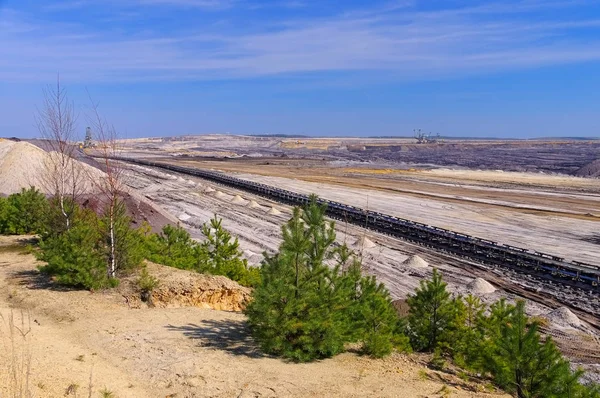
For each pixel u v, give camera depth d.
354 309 12.80
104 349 11.12
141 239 19.78
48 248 16.89
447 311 14.31
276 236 40.06
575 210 58.66
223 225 43.41
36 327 12.03
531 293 27.50
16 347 10.09
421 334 14.33
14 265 18.97
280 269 11.38
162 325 13.09
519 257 33.25
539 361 10.30
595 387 10.72
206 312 14.82
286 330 11.10
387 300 14.23
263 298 11.20
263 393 9.27
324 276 11.86
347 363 11.45
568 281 29.30
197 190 64.94
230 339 12.34
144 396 8.85
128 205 34.47
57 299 14.63
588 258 36.19
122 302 14.82
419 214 54.25
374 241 39.00
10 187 35.75
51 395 7.98
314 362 11.28
